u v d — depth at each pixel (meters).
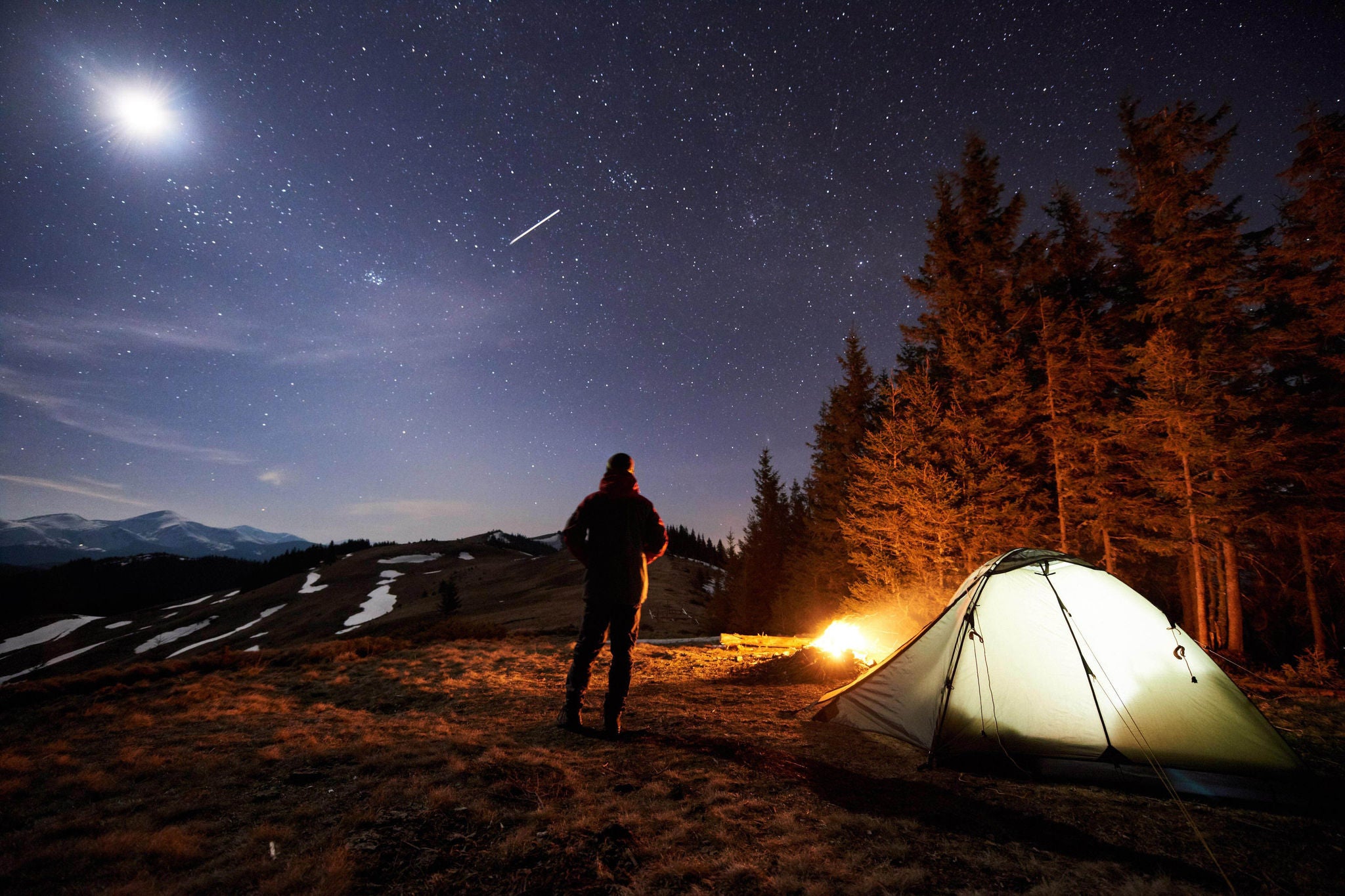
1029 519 15.34
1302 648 16.03
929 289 18.89
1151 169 15.05
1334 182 13.29
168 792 3.59
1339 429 13.34
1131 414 14.48
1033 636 4.48
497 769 3.77
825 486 23.89
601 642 4.89
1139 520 14.63
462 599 75.94
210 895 2.38
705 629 35.38
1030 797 3.55
